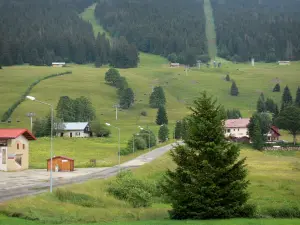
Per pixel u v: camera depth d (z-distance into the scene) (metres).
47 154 188.75
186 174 65.62
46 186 93.88
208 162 64.81
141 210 74.38
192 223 56.09
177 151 66.81
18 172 134.38
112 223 57.00
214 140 65.69
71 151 198.88
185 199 63.69
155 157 177.88
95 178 110.56
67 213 65.44
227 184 64.50
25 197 70.62
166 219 64.75
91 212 67.81
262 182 112.81
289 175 127.50
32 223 56.41
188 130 68.00
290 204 81.06
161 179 98.81
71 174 126.06
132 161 163.38
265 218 65.62
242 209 64.19
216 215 63.03
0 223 54.41
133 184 90.25
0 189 89.06
